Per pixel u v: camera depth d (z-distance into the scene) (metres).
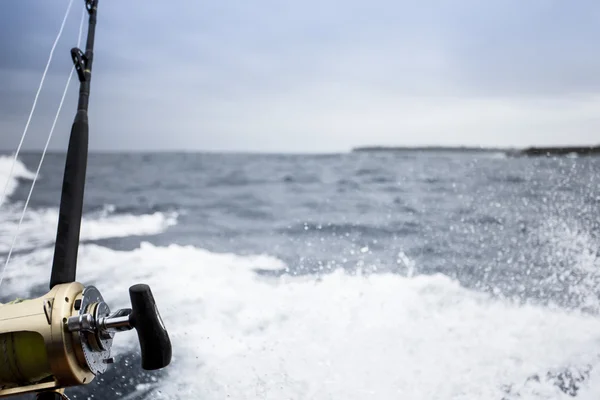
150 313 0.86
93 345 0.90
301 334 2.35
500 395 1.83
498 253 3.44
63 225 1.01
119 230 4.85
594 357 2.03
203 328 2.42
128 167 9.26
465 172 6.25
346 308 2.63
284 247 4.01
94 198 6.93
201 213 5.77
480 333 2.30
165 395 1.87
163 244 4.18
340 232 4.43
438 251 3.57
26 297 2.90
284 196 6.77
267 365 2.06
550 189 4.79
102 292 2.95
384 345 2.21
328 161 8.32
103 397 1.85
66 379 0.87
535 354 2.09
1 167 5.45
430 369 2.02
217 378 1.97
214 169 9.30
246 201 6.55
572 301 2.61
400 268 3.28
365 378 1.96
